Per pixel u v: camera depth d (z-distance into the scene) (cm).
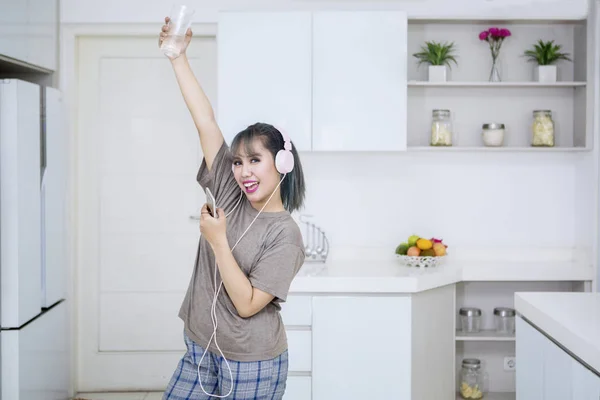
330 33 353
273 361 183
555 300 236
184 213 405
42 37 361
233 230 185
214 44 400
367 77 355
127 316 405
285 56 354
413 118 391
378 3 376
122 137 403
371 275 322
